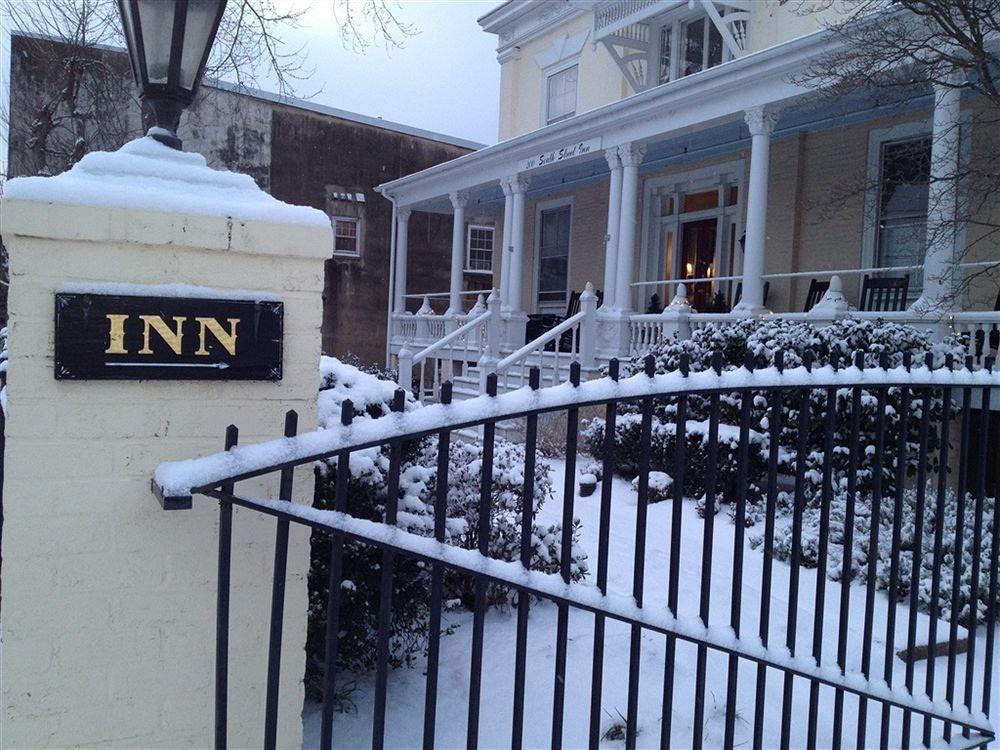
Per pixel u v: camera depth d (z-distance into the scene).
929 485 6.27
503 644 3.75
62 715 2.12
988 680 3.15
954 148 7.39
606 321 11.05
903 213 9.99
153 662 2.21
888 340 6.38
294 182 20.77
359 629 3.24
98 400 2.11
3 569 2.05
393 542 2.00
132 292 2.11
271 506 1.89
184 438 2.21
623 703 3.27
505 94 18.05
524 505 2.18
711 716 3.26
